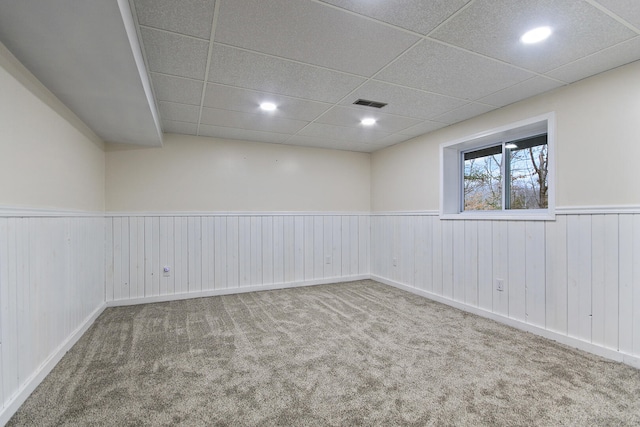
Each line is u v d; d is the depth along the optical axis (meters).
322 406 1.80
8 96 1.77
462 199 4.02
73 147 2.77
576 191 2.60
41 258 2.12
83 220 2.99
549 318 2.79
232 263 4.45
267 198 4.70
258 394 1.92
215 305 3.82
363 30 1.87
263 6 1.64
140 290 3.94
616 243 2.36
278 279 4.74
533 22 1.79
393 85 2.66
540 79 2.54
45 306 2.16
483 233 3.41
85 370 2.21
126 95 2.37
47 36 1.58
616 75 2.35
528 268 2.96
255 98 2.94
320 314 3.46
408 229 4.53
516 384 2.02
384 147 5.03
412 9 1.68
